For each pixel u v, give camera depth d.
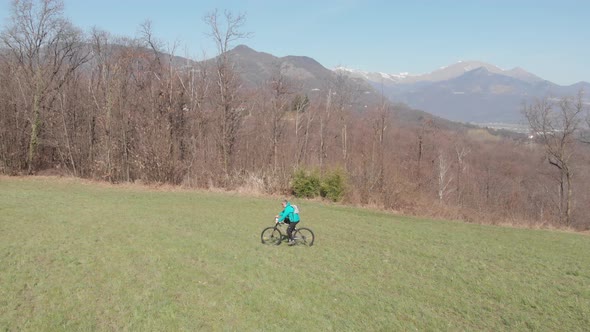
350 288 12.62
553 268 16.62
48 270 12.47
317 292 12.02
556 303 12.41
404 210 33.84
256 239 18.14
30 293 10.73
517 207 50.22
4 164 40.22
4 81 41.59
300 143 47.41
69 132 44.00
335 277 13.55
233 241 17.44
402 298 12.11
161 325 9.38
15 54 43.06
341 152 49.56
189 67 43.19
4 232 16.58
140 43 45.56
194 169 38.81
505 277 14.91
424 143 64.81
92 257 13.97
